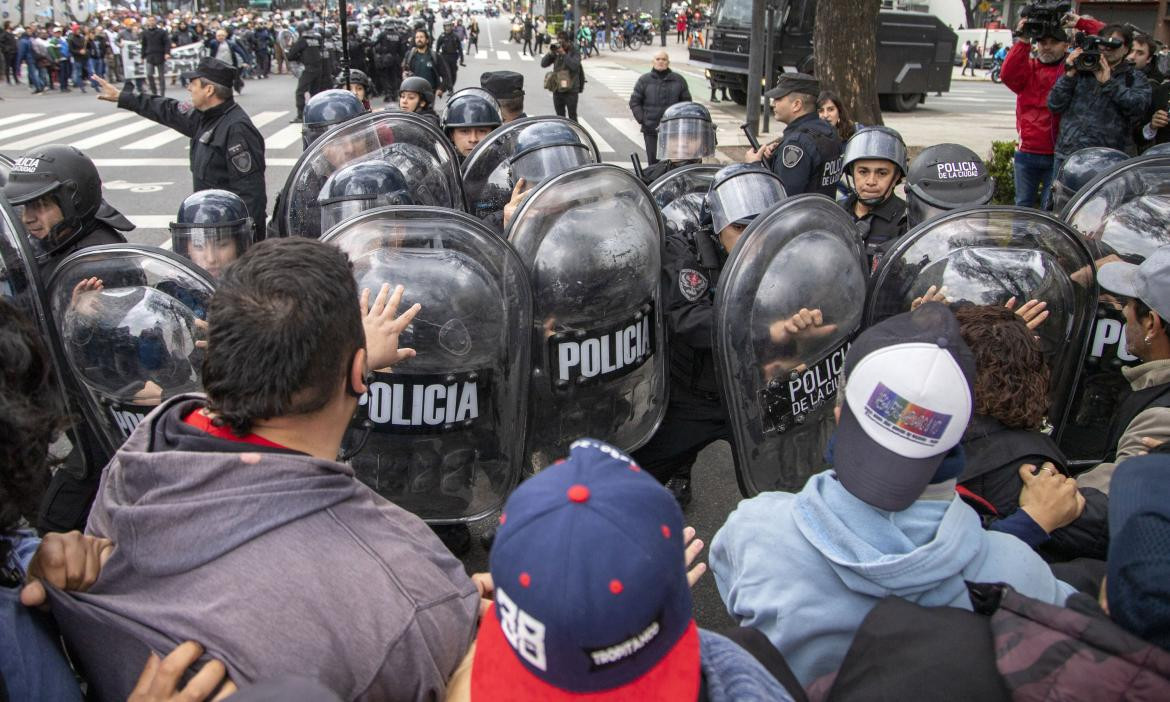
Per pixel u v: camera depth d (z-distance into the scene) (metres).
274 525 1.14
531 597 0.89
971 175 3.47
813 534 1.42
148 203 9.33
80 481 2.58
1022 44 6.64
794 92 4.70
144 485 1.18
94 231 3.04
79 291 2.36
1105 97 5.84
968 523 1.39
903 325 1.39
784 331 2.53
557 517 0.91
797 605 1.40
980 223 2.71
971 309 1.96
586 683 0.91
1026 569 1.41
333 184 3.24
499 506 2.62
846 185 4.13
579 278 2.64
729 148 12.12
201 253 2.93
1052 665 1.09
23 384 1.15
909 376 1.31
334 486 1.20
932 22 18.39
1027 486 1.77
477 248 2.38
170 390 2.43
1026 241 2.72
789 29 16.64
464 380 2.41
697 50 19.06
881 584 1.35
